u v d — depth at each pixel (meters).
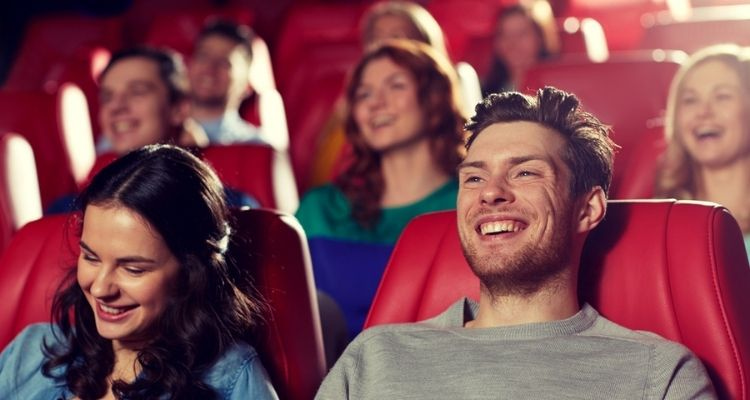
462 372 1.53
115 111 3.07
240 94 3.97
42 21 5.67
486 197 1.55
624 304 1.59
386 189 2.50
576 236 1.57
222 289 1.61
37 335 1.76
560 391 1.47
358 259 2.42
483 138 1.59
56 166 3.38
